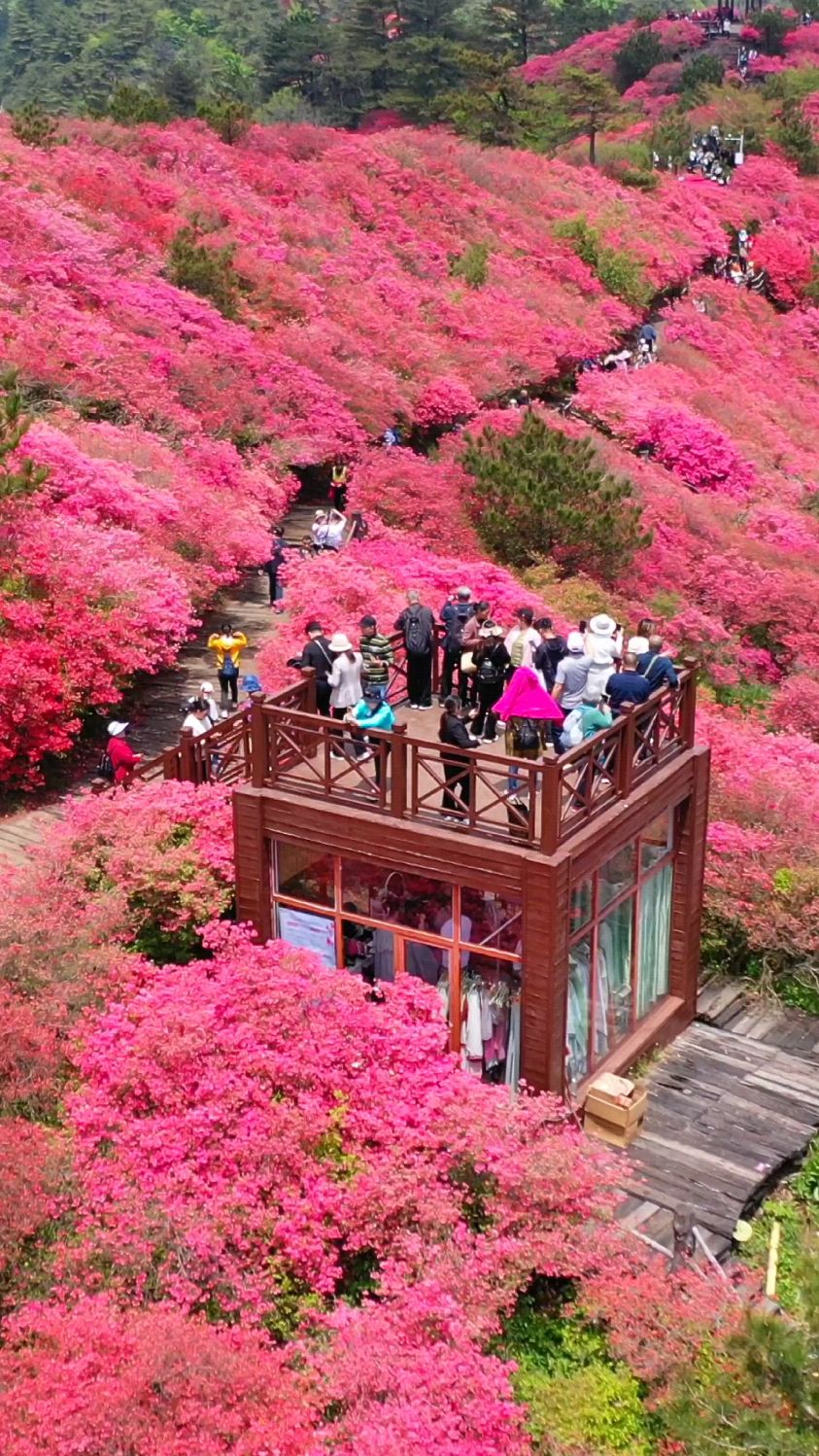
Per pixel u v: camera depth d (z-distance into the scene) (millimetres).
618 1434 10914
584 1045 14484
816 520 34094
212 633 25094
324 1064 12828
